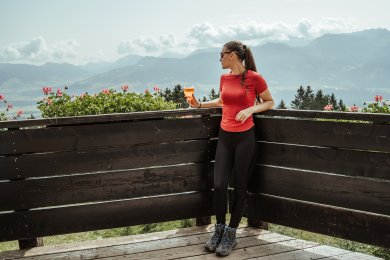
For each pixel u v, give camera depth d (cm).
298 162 374
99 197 384
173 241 388
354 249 497
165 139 398
